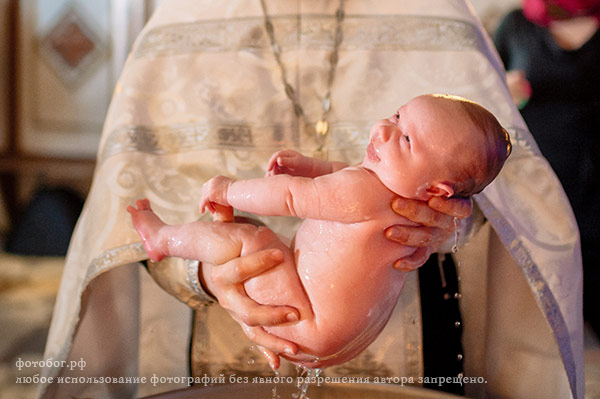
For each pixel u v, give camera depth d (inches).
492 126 48.2
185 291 60.0
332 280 49.4
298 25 67.6
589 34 133.2
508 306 67.2
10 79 257.3
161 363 74.9
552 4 133.7
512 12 142.5
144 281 74.3
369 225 48.5
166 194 64.5
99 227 63.6
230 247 50.8
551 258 62.7
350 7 68.0
